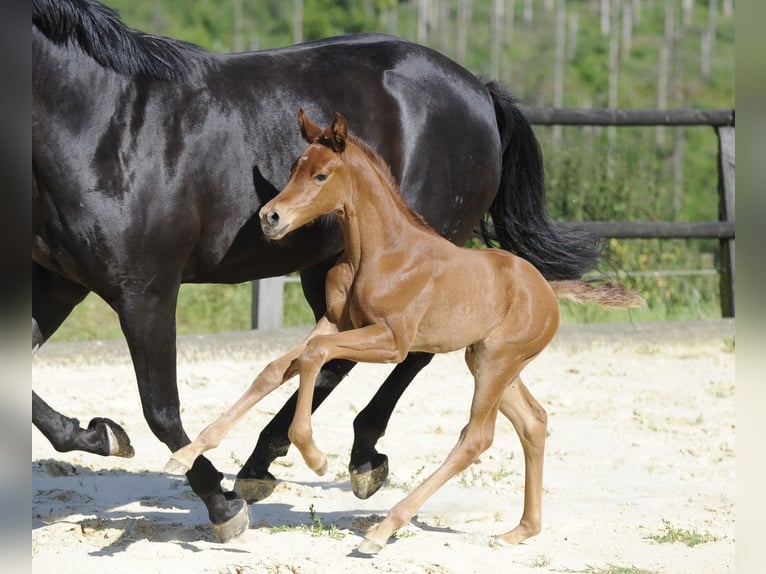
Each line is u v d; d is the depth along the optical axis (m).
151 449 11.85
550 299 8.80
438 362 16.83
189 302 20.59
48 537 8.67
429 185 9.92
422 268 8.19
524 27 83.38
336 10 62.53
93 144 8.18
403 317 8.10
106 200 8.16
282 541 8.75
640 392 14.98
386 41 10.20
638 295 9.23
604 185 21.53
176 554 8.25
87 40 8.23
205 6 68.56
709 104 67.75
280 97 9.20
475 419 8.62
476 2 88.25
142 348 8.40
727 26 82.75
